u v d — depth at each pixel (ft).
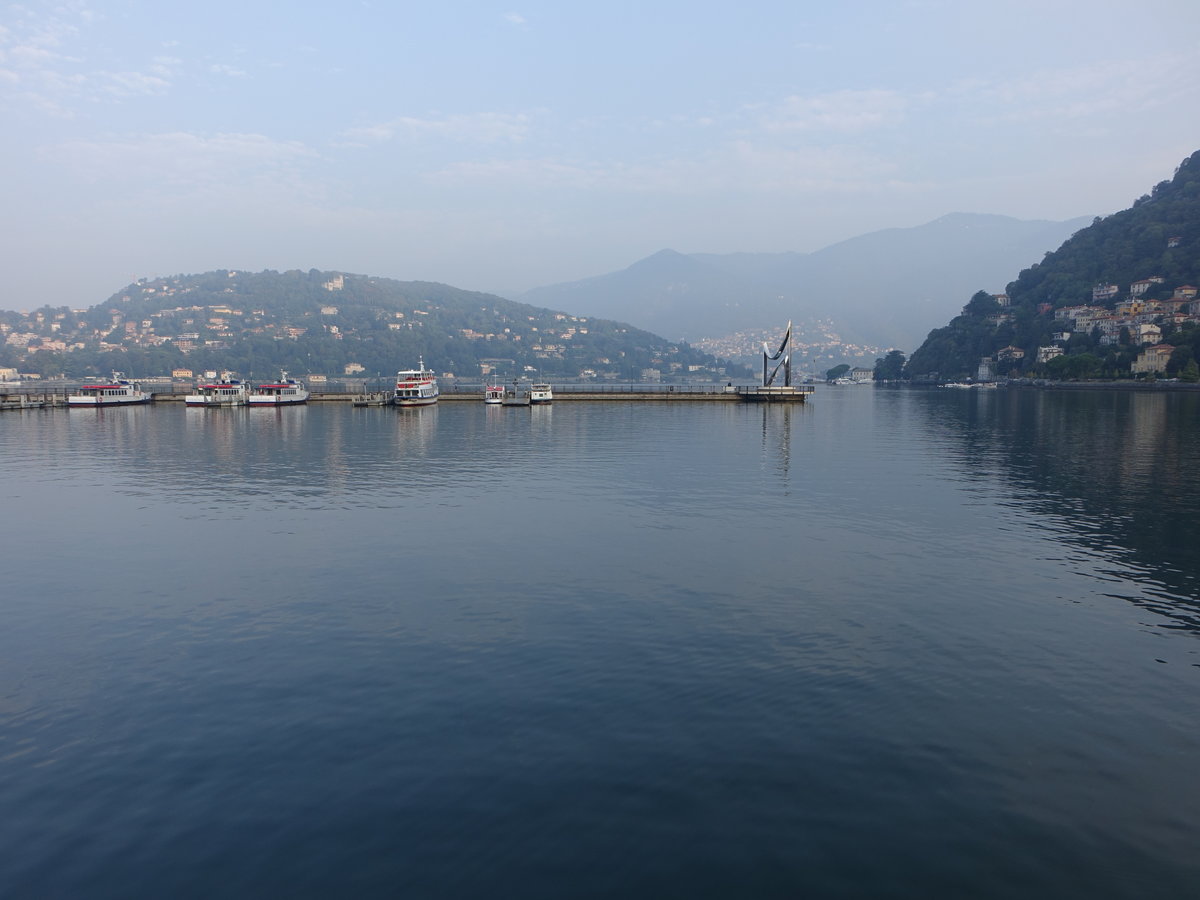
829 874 51.11
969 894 49.37
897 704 74.95
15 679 82.48
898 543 139.23
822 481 211.41
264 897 49.32
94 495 194.18
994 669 83.56
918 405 624.59
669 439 334.44
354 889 49.88
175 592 112.37
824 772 62.90
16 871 52.08
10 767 64.85
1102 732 69.92
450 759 65.00
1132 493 190.49
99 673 83.82
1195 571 121.80
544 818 56.85
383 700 76.23
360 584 114.93
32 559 131.34
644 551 133.28
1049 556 130.31
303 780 62.18
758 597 107.65
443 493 193.77
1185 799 59.72
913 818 57.00
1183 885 50.19
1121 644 91.09
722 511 168.86
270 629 96.63
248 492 197.16
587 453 280.72
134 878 51.29
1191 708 74.79
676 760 64.64
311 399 647.56
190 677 82.48
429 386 604.90
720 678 80.69
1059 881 50.57
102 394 586.04
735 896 49.06
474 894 49.32
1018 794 60.13
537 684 79.41
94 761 65.57
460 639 92.22
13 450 296.10
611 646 89.66
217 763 65.00
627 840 54.39
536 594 109.19
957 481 210.59
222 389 585.22
